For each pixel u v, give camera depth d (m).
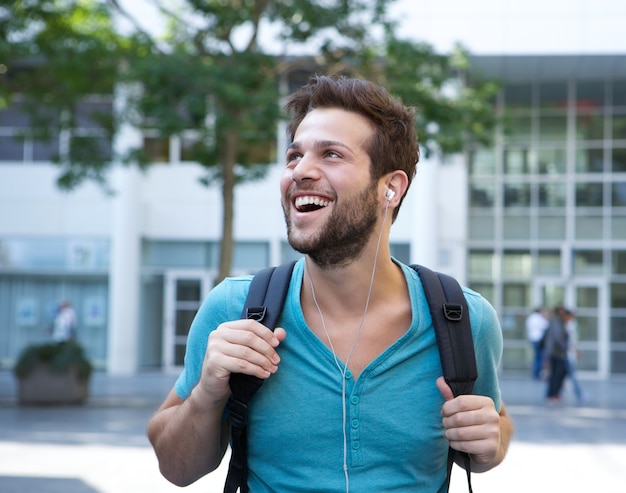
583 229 26.50
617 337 26.20
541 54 24.48
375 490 2.15
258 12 15.66
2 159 26.23
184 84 14.94
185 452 2.26
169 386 21.23
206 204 26.31
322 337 2.24
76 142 17.30
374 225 2.21
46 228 26.11
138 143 25.80
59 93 17.20
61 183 17.34
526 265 26.62
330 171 2.17
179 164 26.30
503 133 17.14
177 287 26.34
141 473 8.56
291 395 2.19
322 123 2.20
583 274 26.47
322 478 2.16
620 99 26.66
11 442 11.01
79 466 9.02
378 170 2.21
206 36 16.08
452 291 2.28
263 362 2.12
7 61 16.50
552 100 26.86
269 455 2.21
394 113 2.26
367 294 2.24
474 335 2.30
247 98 14.57
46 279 26.17
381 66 16.22
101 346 26.09
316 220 2.17
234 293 2.34
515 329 26.52
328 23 15.43
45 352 16.62
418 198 25.66
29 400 16.55
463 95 16.58
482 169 26.89
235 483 2.22
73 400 16.56
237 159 17.11
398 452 2.18
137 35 16.36
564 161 26.72
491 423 2.11
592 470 9.20
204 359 2.17
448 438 2.12
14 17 16.14
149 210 26.30
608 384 23.84
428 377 2.22
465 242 26.50
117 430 12.52
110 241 26.03
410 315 2.25
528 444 11.44
